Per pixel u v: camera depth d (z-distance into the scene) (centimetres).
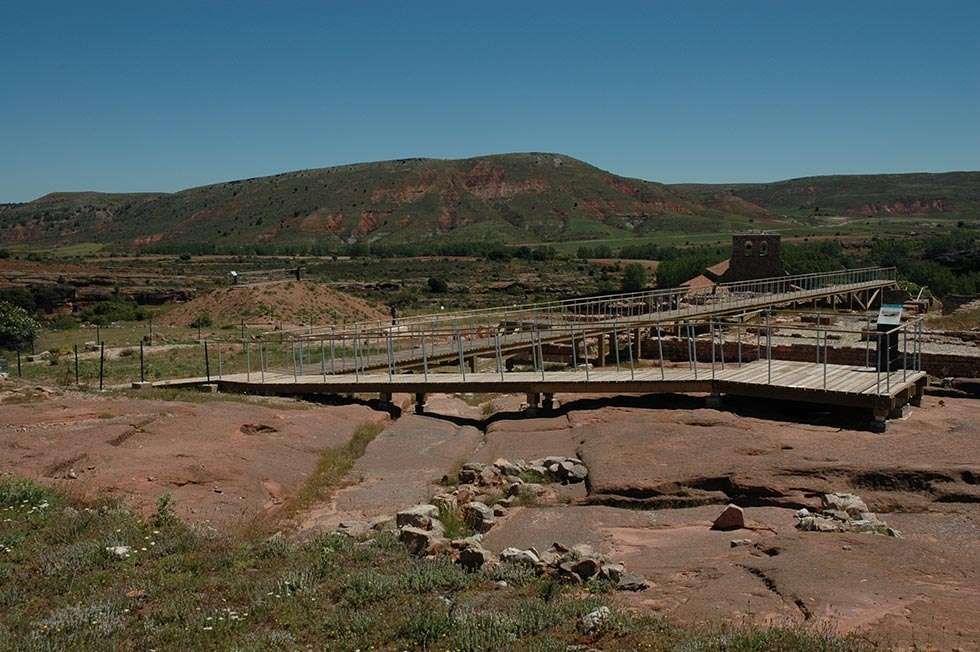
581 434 1992
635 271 9406
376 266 13000
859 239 14462
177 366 3812
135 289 7975
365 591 1061
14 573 1125
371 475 1852
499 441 2036
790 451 1725
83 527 1307
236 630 955
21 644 877
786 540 1199
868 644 824
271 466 1778
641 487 1580
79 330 5794
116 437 1798
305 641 931
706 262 8706
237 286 6712
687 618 952
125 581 1106
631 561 1229
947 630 860
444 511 1472
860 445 1741
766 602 982
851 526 1300
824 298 6103
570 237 18925
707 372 2378
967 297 5503
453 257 14600
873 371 2317
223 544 1278
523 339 3400
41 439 1756
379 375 2809
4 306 4719
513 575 1112
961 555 1134
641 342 3822
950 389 2581
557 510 1535
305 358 4097
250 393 2834
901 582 1012
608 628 912
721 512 1464
